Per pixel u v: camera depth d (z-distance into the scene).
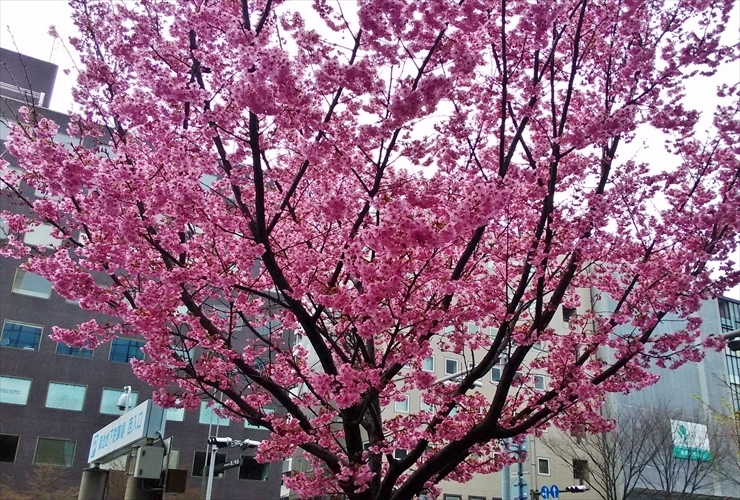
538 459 32.19
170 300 6.84
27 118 7.28
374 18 5.22
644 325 6.72
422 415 7.54
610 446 26.73
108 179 5.95
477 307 6.85
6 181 7.45
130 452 9.85
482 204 5.09
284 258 7.62
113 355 33.25
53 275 7.09
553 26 6.36
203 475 31.11
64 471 30.44
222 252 7.21
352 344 7.84
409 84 5.54
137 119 6.28
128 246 6.71
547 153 7.13
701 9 6.64
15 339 31.53
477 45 6.52
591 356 8.13
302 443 6.79
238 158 6.45
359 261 5.61
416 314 6.11
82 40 7.18
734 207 6.53
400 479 8.93
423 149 6.15
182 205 6.09
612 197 6.86
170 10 6.29
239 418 7.78
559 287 6.73
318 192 6.83
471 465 8.35
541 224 6.17
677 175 7.36
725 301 41.28
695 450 28.45
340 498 8.41
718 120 7.20
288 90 5.23
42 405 31.08
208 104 6.18
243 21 5.70
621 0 6.43
